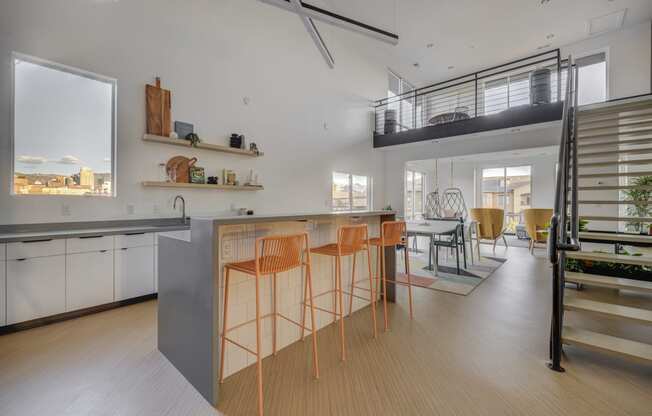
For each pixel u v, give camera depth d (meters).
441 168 9.59
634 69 5.83
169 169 3.69
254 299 2.01
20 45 2.69
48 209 2.87
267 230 2.14
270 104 4.97
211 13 4.13
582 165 3.16
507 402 1.62
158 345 2.17
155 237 3.29
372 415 1.52
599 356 2.10
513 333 2.48
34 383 1.77
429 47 6.86
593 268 3.77
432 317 2.85
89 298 2.81
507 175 8.69
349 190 6.83
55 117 2.99
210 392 1.60
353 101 6.87
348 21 2.36
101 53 3.14
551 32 6.17
